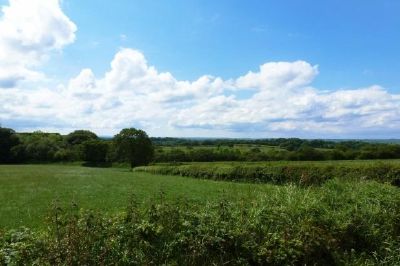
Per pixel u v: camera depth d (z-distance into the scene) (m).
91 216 6.82
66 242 6.18
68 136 127.75
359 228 9.23
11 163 106.00
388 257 8.52
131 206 7.51
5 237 6.34
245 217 8.16
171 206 7.76
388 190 11.70
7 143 106.12
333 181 12.83
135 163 85.69
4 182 41.16
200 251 6.99
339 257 8.16
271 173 43.78
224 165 53.75
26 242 6.24
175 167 61.66
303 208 9.12
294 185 11.84
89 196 27.88
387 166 33.69
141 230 6.88
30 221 15.75
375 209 10.10
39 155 107.94
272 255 7.33
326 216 9.12
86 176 53.25
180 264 6.85
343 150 73.94
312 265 7.82
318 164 41.72
